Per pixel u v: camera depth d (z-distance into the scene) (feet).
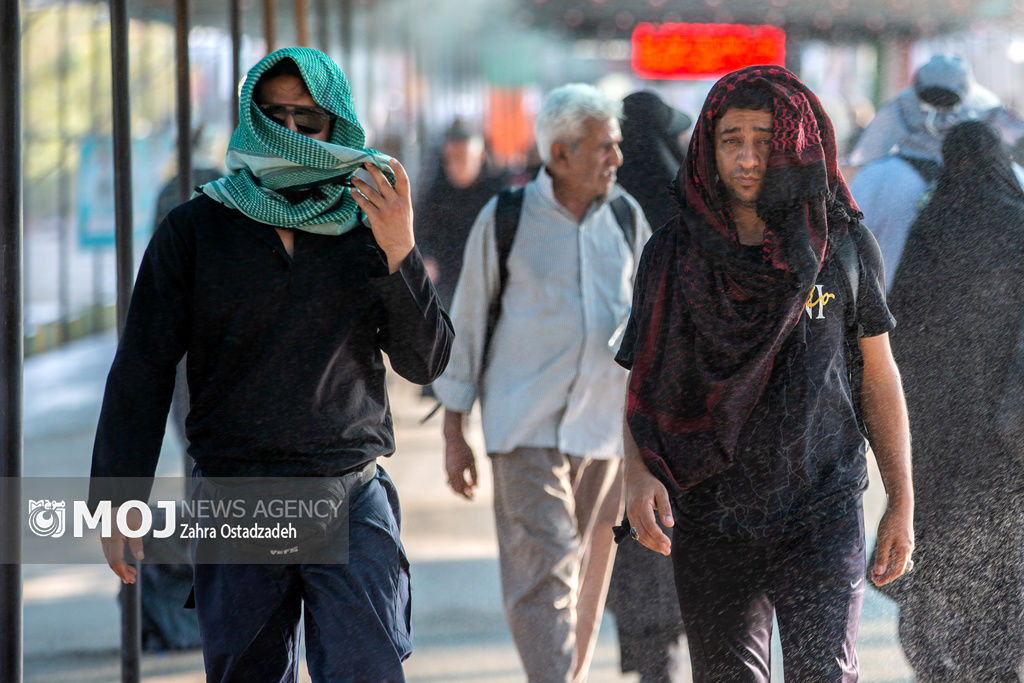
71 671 47.06
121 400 29.01
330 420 29.66
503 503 41.01
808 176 30.58
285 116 30.04
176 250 29.25
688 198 31.65
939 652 39.29
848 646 30.94
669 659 42.27
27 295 155.53
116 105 37.93
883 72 142.72
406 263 29.48
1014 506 38.99
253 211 29.09
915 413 39.45
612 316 41.29
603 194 41.75
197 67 129.59
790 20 148.15
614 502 42.52
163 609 48.55
